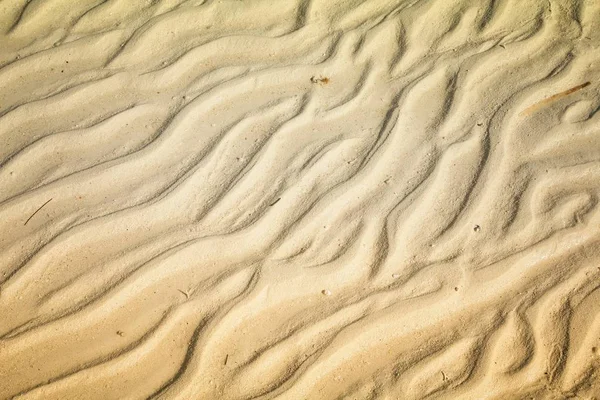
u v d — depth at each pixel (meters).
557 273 2.64
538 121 3.13
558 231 2.74
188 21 3.63
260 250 2.75
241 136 3.15
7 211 2.85
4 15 3.66
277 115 3.24
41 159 3.06
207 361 2.45
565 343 2.45
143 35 3.55
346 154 3.06
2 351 2.46
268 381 2.41
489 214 2.82
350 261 2.70
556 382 2.38
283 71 3.41
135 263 2.70
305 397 2.37
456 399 2.34
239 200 2.91
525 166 2.97
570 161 2.97
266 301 2.61
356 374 2.43
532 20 3.58
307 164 3.02
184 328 2.55
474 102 3.25
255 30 3.62
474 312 2.57
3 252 2.74
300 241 2.77
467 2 3.64
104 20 3.65
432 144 3.09
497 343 2.46
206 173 3.01
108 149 3.11
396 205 2.86
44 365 2.44
